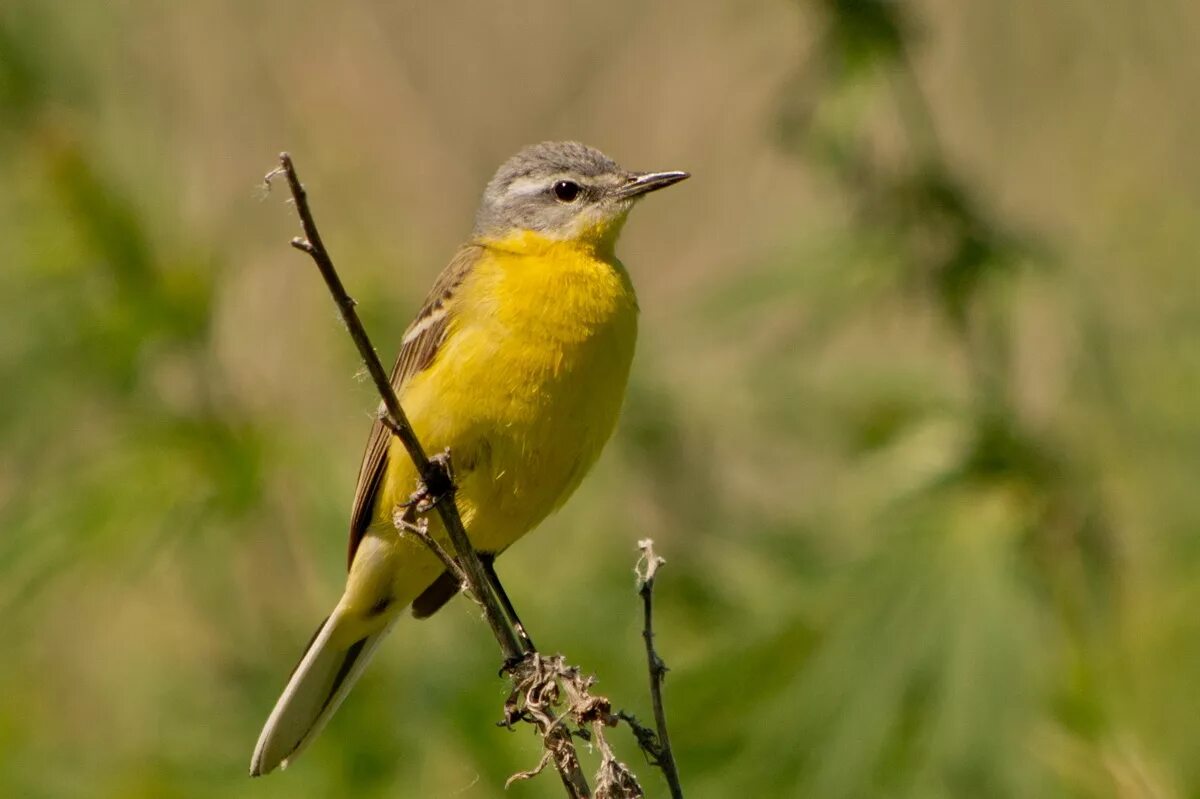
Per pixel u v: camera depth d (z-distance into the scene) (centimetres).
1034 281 1305
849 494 1388
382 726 1330
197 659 1420
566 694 870
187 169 1435
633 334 1103
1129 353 1333
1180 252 1385
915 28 1329
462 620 1363
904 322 1399
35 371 1327
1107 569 1322
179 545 1348
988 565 1235
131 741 1397
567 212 1138
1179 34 1457
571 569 1471
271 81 1502
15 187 1358
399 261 1479
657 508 1493
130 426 1360
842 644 1233
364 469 1098
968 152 1476
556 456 1073
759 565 1422
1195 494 1320
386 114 1582
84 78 1395
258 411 1376
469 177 1589
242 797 1320
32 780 1377
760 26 1389
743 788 1220
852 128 1284
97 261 1348
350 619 1120
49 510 1324
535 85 1648
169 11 1465
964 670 1199
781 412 1431
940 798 1167
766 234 1479
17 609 1337
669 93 1664
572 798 840
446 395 1056
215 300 1366
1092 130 1479
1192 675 1287
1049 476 1306
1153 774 1241
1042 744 1211
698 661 1288
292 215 1459
